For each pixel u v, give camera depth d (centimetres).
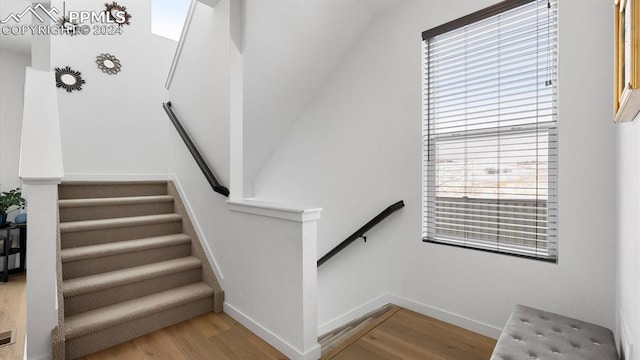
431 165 225
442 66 217
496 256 190
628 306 114
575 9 161
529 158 183
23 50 407
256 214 211
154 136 429
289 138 324
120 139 402
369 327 206
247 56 237
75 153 371
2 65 403
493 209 197
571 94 163
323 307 295
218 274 251
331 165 285
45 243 170
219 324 223
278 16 217
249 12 223
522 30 182
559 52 166
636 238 100
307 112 305
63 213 258
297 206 195
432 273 219
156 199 306
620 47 87
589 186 158
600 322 155
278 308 195
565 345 133
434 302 218
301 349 179
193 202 292
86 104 378
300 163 313
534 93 180
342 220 277
